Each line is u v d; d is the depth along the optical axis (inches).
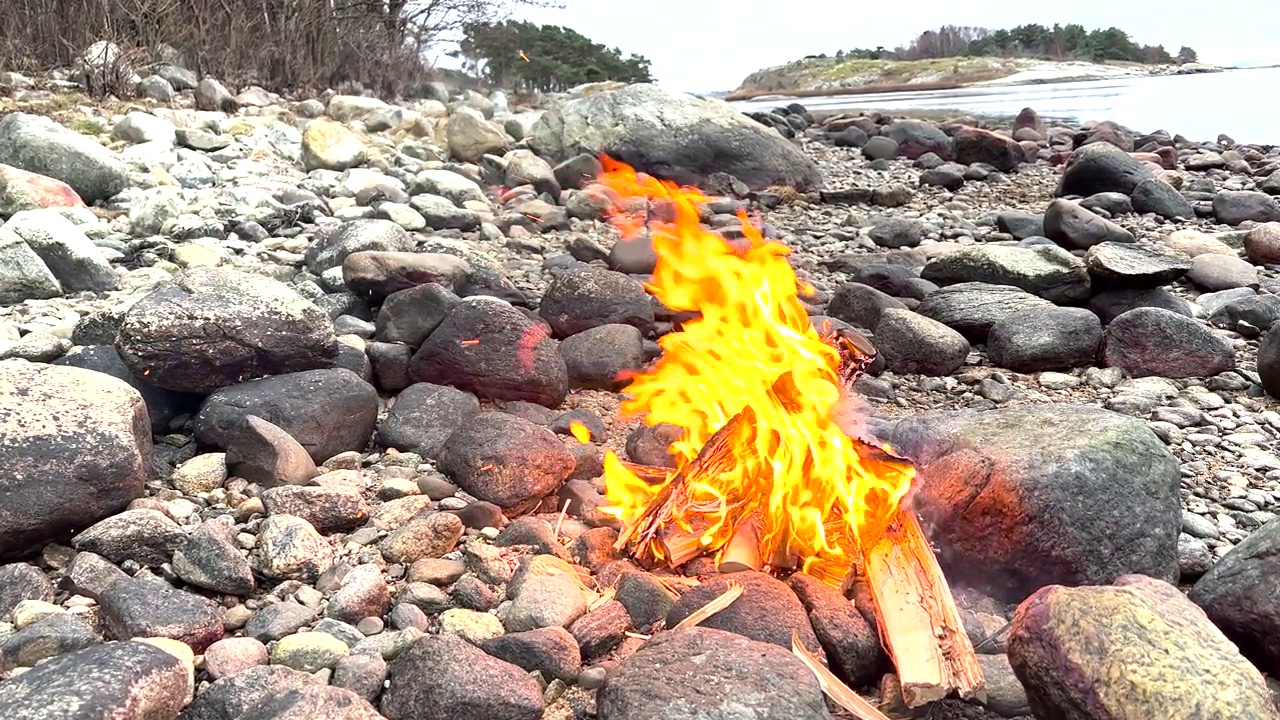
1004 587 128.3
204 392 163.3
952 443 137.4
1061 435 133.8
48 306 213.8
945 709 108.7
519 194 361.7
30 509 123.2
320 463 159.0
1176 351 213.0
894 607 113.3
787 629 109.6
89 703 89.8
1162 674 93.0
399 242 250.1
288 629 114.7
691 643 100.8
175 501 140.0
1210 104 908.0
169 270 245.8
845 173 474.3
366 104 460.8
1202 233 335.3
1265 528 120.4
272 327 164.7
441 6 583.2
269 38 510.3
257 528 135.6
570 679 110.1
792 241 330.0
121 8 463.5
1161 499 130.4
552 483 147.9
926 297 243.0
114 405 136.0
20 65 446.9
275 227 289.7
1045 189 434.6
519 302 234.5
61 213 271.9
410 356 191.8
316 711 92.6
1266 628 113.2
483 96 593.3
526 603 117.6
